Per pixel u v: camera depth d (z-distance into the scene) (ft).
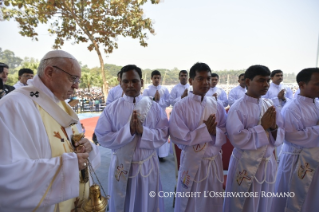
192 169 6.37
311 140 6.41
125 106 6.57
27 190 3.28
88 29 27.35
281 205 7.42
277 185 7.56
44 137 3.84
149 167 6.53
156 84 18.75
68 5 26.89
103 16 27.94
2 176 3.02
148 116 6.55
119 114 6.49
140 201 6.46
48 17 27.02
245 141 6.12
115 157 6.48
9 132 3.28
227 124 6.64
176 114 6.63
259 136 6.01
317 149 6.48
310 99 7.02
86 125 25.17
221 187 6.70
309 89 6.89
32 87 4.04
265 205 6.58
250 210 6.55
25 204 3.29
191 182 6.37
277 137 6.27
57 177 3.62
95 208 3.92
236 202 6.56
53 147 3.95
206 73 6.59
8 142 3.23
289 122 6.87
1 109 3.40
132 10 27.89
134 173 6.26
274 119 6.04
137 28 28.02
